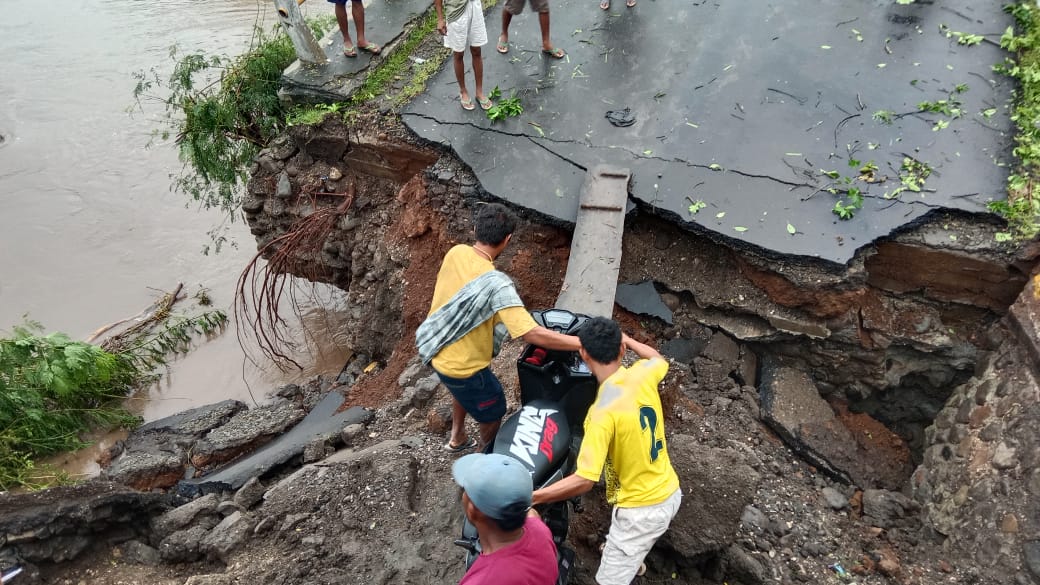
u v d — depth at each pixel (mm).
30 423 7902
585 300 5914
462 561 4625
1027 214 6047
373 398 7004
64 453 8070
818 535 5141
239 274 10992
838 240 6207
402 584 4547
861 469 5895
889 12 8336
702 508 4879
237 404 8031
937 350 6309
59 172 13109
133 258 11398
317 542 4918
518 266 7109
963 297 6324
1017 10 8000
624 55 8281
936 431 6168
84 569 4883
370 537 4910
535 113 7715
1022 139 6629
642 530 3898
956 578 4918
